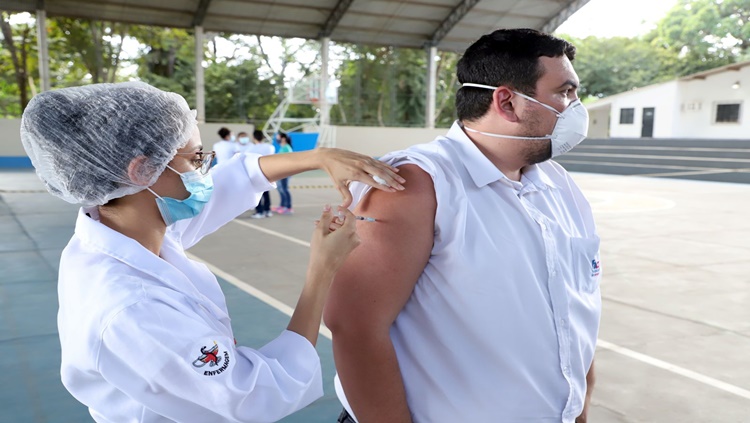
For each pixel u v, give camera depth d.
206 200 1.23
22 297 4.75
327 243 1.17
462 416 1.29
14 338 3.83
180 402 1.03
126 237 1.09
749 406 3.04
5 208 9.78
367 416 1.29
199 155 1.20
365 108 25.14
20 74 21.61
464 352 1.27
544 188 1.43
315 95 21.36
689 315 4.50
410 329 1.32
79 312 1.02
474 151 1.31
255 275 5.61
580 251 1.37
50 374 3.29
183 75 23.98
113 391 1.07
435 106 26.00
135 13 18.77
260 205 9.39
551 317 1.29
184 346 0.98
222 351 1.01
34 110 1.06
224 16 19.47
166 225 1.20
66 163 1.07
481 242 1.24
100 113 1.06
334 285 1.28
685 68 44.84
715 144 25.50
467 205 1.25
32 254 6.33
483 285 1.24
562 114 1.28
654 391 3.20
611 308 4.67
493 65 1.28
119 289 1.00
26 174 16.27
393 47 23.50
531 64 1.26
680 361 3.61
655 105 30.58
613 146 27.19
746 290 5.23
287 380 1.11
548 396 1.31
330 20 20.42
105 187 1.10
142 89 1.13
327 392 3.14
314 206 10.83
